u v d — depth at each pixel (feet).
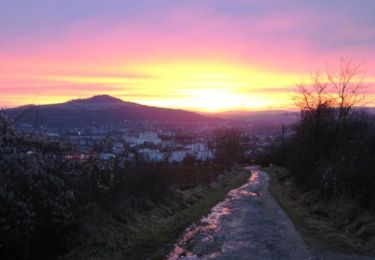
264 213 81.15
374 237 50.49
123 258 39.60
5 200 31.07
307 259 43.34
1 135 34.94
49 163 37.93
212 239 53.16
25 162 34.63
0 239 30.09
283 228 63.05
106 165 53.31
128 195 62.34
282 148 293.43
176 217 67.87
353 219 61.11
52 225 36.22
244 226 65.00
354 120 121.39
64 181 39.60
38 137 39.47
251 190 138.31
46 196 35.96
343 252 46.70
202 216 74.18
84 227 43.04
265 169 292.20
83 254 38.68
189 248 47.24
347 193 71.41
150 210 65.41
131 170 63.72
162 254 43.14
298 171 130.93
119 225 50.93
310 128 126.93
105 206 51.90
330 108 126.00
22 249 32.53
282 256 44.60
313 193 99.86
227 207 90.58
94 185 48.80
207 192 113.50
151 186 70.69
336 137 119.75
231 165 261.65
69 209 39.32
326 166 97.09
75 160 44.70
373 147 78.54
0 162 32.48
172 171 94.12
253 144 488.85
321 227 62.49
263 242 52.06
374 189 61.31
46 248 36.50
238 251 46.73
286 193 124.88
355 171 69.87
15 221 31.50
